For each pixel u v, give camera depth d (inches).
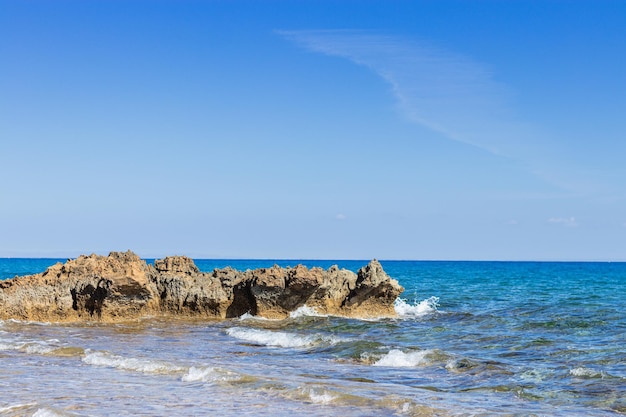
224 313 1563.7
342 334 1299.2
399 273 5615.2
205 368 829.8
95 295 1445.6
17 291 1424.7
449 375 852.0
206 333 1300.4
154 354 1016.2
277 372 864.9
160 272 1612.9
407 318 1615.4
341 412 639.1
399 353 979.9
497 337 1194.0
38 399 681.6
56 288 1446.9
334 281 1641.2
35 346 1040.8
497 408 661.9
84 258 1526.8
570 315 1592.0
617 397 709.3
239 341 1189.7
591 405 681.0
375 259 1651.1
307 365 932.6
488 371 861.2
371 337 1250.6
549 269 7534.5
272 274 1530.5
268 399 692.7
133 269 1457.9
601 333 1246.9
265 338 1206.9
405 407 651.5
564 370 859.4
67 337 1195.9
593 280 4217.5
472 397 717.3
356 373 868.6
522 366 897.5
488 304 2082.9
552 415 632.4
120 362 907.4
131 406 656.4
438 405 666.2
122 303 1460.4
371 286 1608.0
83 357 960.3
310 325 1423.5
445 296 2507.4
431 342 1165.1
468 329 1338.6
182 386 759.7
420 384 796.0
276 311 1560.0
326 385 762.2
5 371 848.3
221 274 1624.0
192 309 1556.3
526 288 3134.8
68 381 784.3
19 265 7017.7
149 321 1471.5
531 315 1617.9
